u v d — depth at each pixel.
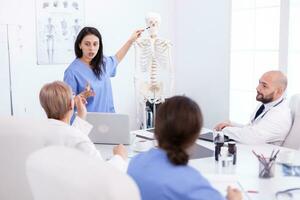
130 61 4.77
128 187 0.98
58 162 1.15
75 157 1.17
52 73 4.26
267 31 3.95
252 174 2.00
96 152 2.03
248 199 1.66
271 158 1.97
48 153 1.22
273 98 2.87
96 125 2.69
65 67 4.34
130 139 2.69
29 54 4.08
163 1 4.96
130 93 4.82
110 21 4.57
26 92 4.08
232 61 4.36
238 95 4.36
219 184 1.84
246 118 4.29
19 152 1.93
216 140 2.35
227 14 4.31
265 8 3.95
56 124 1.99
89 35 3.15
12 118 2.01
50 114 2.06
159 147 1.32
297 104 2.94
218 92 4.56
